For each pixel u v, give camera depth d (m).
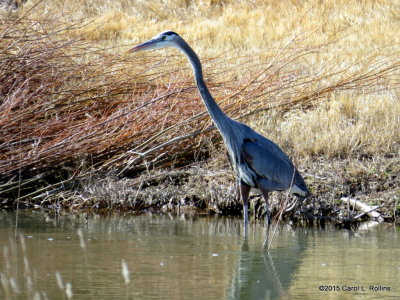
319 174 18.91
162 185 19.84
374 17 36.94
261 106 22.48
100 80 22.69
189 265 13.46
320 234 16.23
